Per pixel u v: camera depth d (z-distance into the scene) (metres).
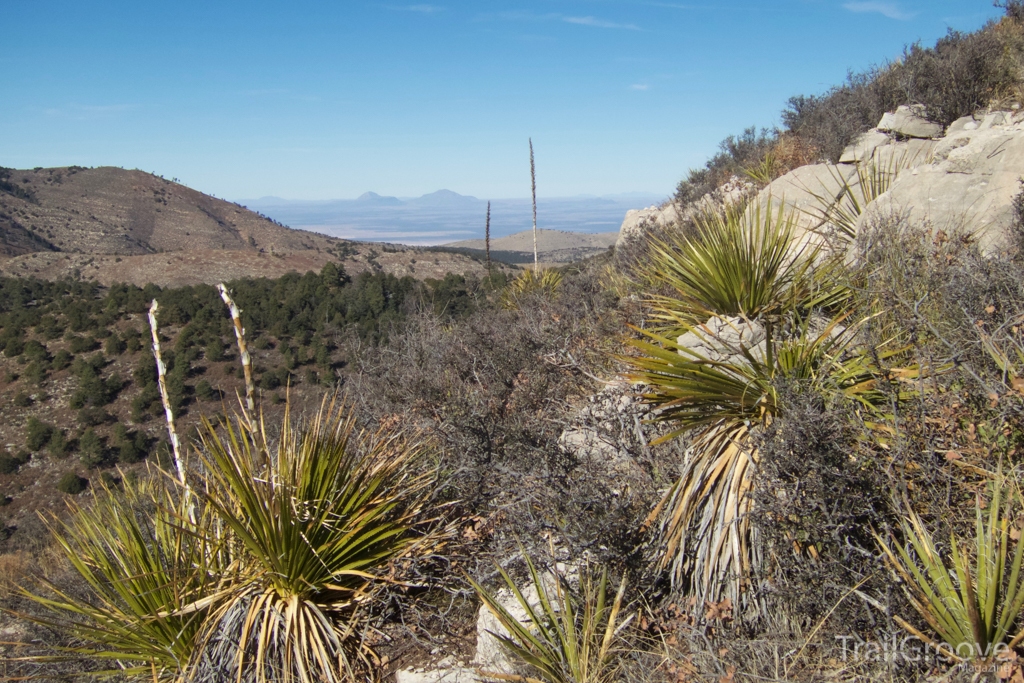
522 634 3.19
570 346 6.66
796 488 2.89
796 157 10.34
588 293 9.05
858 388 3.36
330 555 3.73
